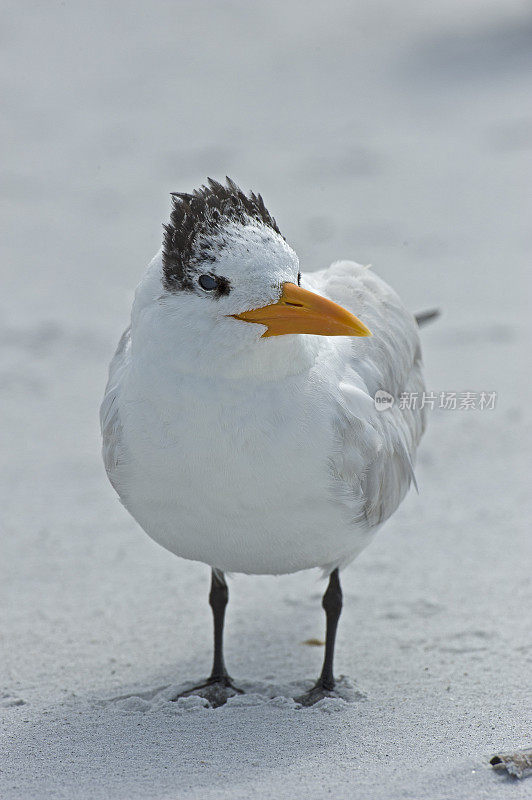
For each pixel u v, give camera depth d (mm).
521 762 7027
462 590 10430
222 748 7551
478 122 27312
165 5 41375
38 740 7797
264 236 7367
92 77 33375
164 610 10375
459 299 17766
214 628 9133
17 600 10523
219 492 7738
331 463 7816
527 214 21578
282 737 7711
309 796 6809
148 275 7746
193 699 8453
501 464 13102
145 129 28344
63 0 41719
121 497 8469
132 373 7797
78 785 7086
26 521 12219
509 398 14570
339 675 8938
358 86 31219
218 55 35500
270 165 25047
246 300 7277
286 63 33969
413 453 9547
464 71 31266
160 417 7637
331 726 7875
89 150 26969
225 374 7461
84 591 10719
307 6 40594
